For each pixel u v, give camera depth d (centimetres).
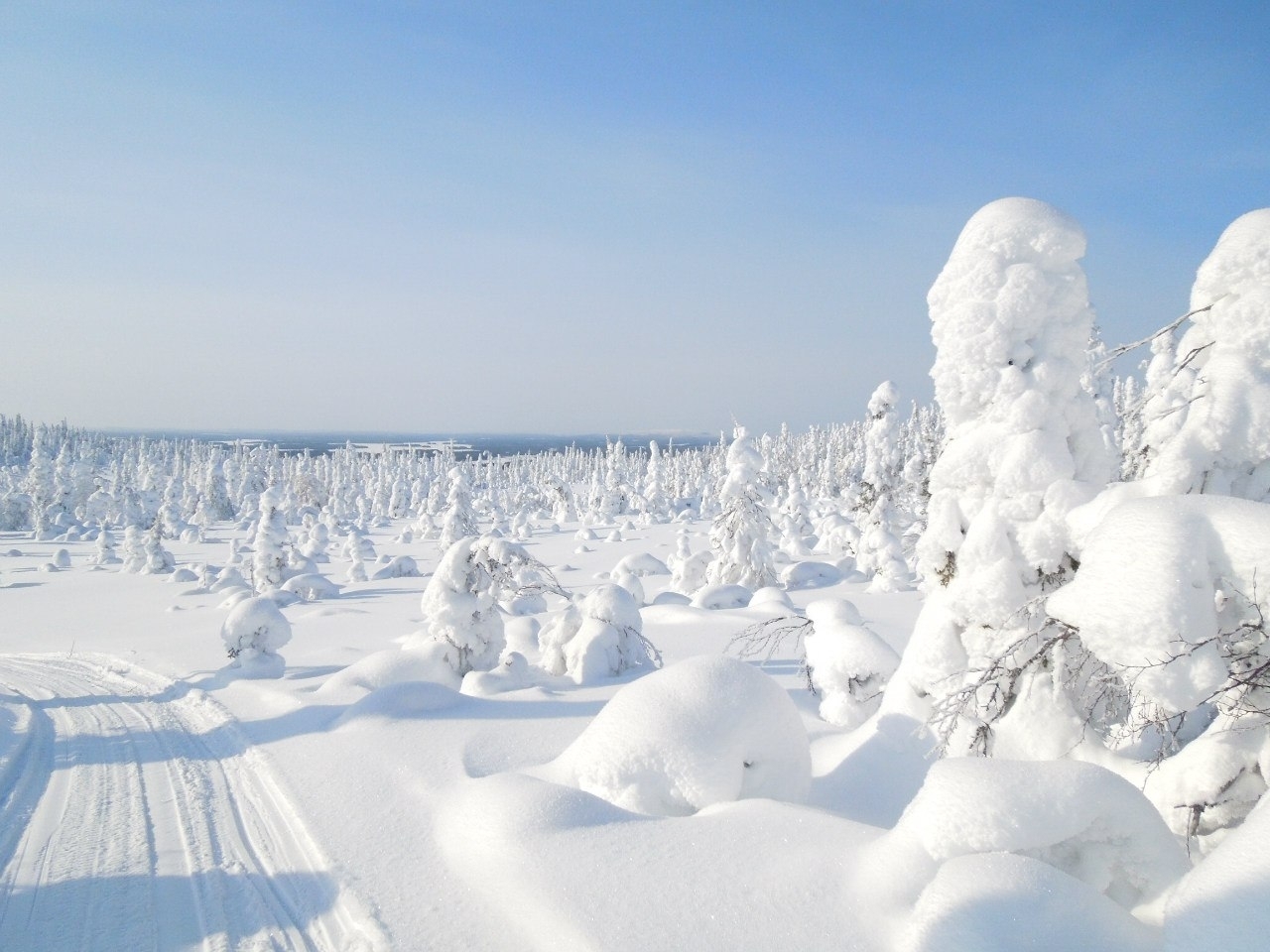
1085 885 375
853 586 2975
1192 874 340
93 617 2802
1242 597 424
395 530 8725
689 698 631
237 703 1302
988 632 639
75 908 596
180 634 2273
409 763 849
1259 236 561
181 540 7300
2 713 1338
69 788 902
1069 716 608
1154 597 397
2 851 718
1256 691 452
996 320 656
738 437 2969
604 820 548
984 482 670
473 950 478
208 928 557
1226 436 548
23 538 7288
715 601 2389
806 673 1038
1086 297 662
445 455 14838
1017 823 400
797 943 407
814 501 8000
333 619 2573
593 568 4084
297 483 11281
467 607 1370
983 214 681
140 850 705
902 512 3169
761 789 625
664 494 8975
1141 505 435
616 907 460
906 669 708
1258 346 559
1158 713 493
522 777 620
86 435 16438
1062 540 614
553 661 1388
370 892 571
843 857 465
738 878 464
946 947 357
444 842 629
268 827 743
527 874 511
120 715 1301
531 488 12038
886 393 3133
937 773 445
